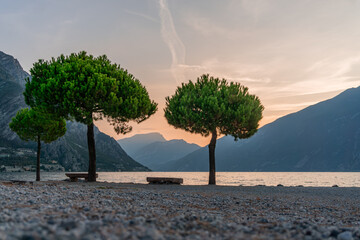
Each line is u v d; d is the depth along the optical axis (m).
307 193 23.52
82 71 27.58
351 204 16.58
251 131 34.03
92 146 30.52
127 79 30.53
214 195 18.12
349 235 5.95
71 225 5.09
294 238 5.84
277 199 17.36
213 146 34.78
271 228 7.21
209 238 5.41
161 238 4.75
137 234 4.82
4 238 3.79
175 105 34.81
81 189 16.28
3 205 8.09
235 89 33.91
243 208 12.45
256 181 114.56
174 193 17.62
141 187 24.39
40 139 37.25
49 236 3.99
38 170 35.97
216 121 32.94
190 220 7.58
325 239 5.86
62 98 26.38
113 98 26.91
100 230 4.94
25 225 5.12
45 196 11.08
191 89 35.66
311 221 9.49
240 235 5.79
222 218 8.55
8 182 17.42
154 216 7.78
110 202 10.36
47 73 28.12
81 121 27.36
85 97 26.22
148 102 31.45
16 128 36.62
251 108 32.53
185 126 33.91
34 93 27.11
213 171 34.31
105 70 29.22
